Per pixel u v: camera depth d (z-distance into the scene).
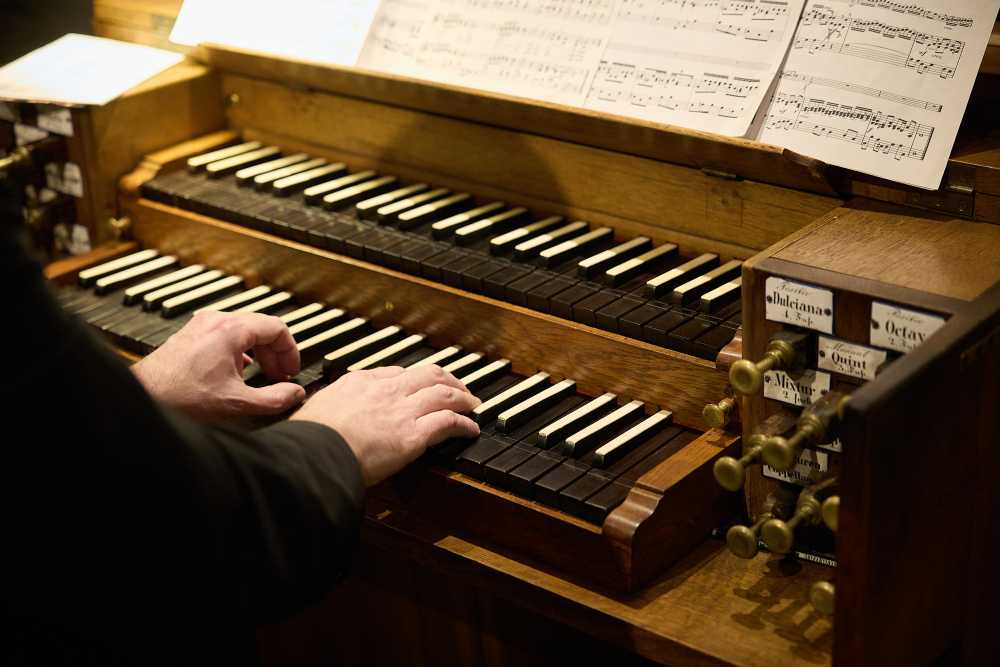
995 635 1.30
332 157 2.05
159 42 2.26
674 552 1.21
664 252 1.57
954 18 1.30
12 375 0.68
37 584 0.76
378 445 1.15
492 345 1.55
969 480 1.09
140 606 0.79
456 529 1.32
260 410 1.35
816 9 1.39
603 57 1.57
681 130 1.44
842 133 1.32
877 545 0.93
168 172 2.06
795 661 1.04
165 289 1.82
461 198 1.82
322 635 1.91
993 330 1.02
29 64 2.19
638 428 1.32
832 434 1.03
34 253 0.71
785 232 1.46
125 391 0.75
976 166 1.23
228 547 0.83
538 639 1.60
